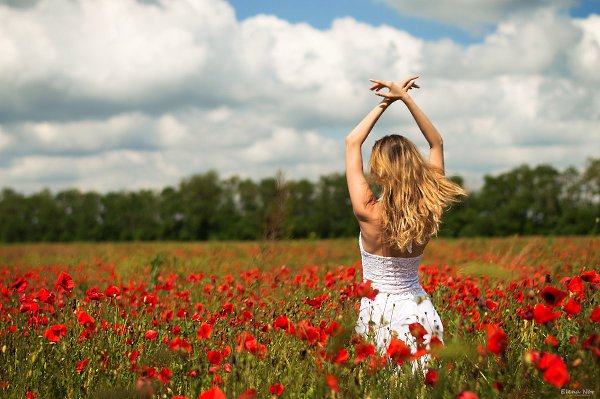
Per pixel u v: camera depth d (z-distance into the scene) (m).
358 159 3.39
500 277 4.87
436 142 3.45
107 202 97.69
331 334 2.72
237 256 15.23
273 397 2.71
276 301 4.66
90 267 11.12
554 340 2.85
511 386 2.77
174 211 91.62
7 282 7.85
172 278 6.82
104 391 3.09
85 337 3.78
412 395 2.74
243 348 3.03
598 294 3.48
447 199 3.31
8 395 3.30
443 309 4.36
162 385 3.10
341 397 2.63
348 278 5.42
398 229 3.23
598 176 70.38
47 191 100.75
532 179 74.00
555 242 10.02
